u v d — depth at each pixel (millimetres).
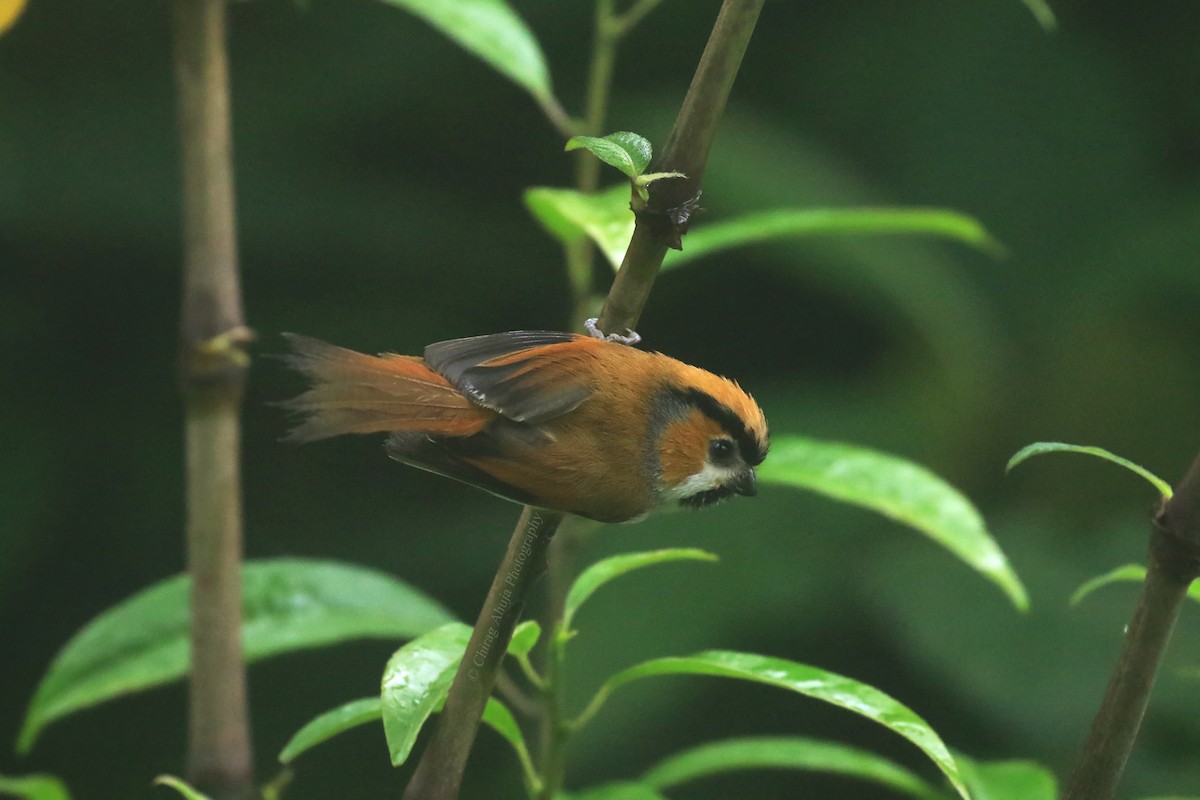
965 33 12766
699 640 10227
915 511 5957
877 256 11930
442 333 12516
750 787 10875
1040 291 12281
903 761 10805
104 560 12055
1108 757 3641
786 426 11898
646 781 6109
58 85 12008
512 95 12688
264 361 12469
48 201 11641
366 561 11914
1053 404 11984
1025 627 10141
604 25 6871
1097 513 11852
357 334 12375
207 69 5207
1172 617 3529
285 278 12633
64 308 12398
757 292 13195
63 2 11844
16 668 11758
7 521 11500
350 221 12203
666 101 12328
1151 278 12086
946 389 11914
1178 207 12312
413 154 12828
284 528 12289
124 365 12461
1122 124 12586
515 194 12930
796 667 4477
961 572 10430
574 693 9844
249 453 12562
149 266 12508
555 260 12672
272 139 12328
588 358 4957
